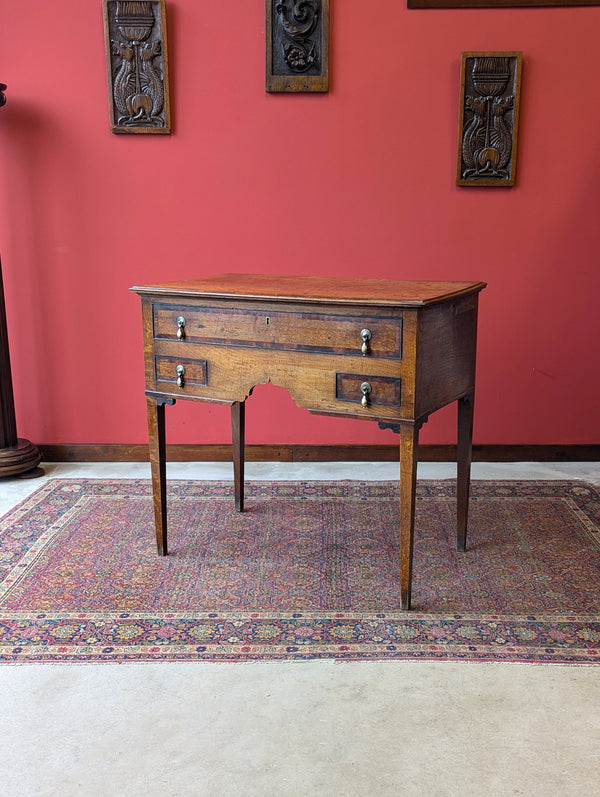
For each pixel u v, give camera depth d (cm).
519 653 234
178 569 290
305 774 185
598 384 403
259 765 188
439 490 368
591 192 383
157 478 295
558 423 408
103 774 185
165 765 188
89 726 203
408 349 240
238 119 385
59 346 411
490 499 355
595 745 194
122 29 375
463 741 196
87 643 242
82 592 273
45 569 291
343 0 371
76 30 380
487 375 404
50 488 376
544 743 195
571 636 243
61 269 403
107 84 382
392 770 186
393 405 247
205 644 240
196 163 390
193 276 402
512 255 392
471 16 370
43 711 210
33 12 379
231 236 397
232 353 273
